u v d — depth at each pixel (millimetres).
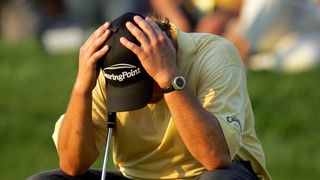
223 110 13156
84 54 13125
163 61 12852
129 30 12859
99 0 41750
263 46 31000
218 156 12914
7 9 46719
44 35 41719
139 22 12938
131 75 12906
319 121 26172
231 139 12969
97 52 12938
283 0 30906
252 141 13961
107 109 13484
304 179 22406
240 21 30047
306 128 25781
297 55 31172
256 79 29547
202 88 13359
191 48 13445
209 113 12969
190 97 12906
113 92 13008
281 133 25594
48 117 28328
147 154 13867
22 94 30859
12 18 46469
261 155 14016
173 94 12852
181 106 12852
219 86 13305
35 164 24500
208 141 12859
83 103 13430
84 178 14000
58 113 28641
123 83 12961
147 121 13656
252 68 30688
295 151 23969
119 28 12906
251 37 30406
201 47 13570
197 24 29047
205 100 13250
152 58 12812
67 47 41219
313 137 25172
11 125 27281
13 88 31516
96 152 13836
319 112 26781
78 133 13562
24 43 41469
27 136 26562
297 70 31000
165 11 29047
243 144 13805
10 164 24609
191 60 13445
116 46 12828
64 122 13664
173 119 13039
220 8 29438
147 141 13703
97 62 13039
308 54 31156
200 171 13727
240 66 13656
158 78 12852
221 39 13758
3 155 25266
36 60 36500
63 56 37156
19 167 24422
